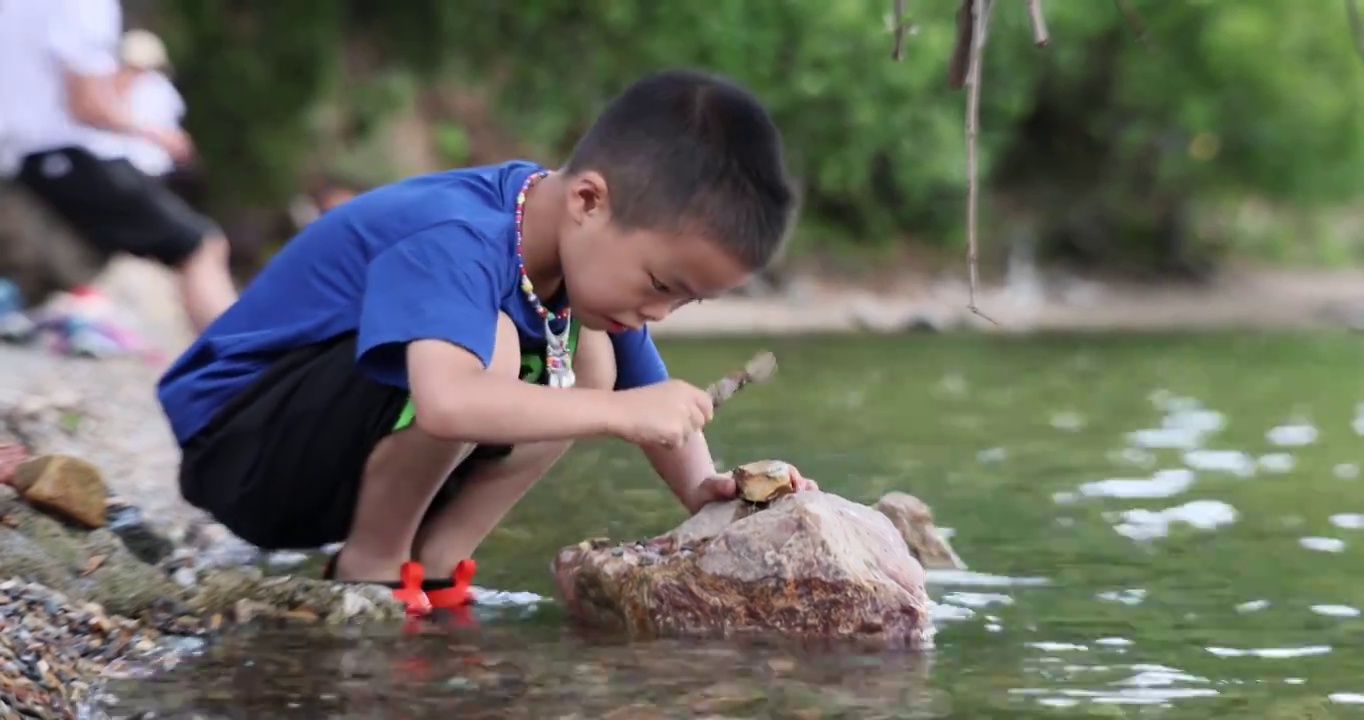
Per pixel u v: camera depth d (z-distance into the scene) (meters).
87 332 6.21
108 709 2.39
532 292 2.79
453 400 2.58
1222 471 4.68
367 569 3.08
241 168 11.89
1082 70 15.42
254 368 2.99
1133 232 15.29
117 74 6.48
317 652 2.70
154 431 4.73
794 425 5.52
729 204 2.60
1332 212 18.08
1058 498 4.20
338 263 2.92
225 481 2.99
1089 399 6.52
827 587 2.86
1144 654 2.73
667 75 2.72
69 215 6.05
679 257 2.62
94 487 3.01
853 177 13.23
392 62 12.85
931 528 3.46
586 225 2.68
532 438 2.59
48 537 2.91
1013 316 11.79
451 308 2.65
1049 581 3.27
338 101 12.95
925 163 13.58
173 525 3.56
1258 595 3.15
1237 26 14.42
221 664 2.62
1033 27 2.53
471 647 2.75
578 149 2.77
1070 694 2.49
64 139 6.00
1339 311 12.70
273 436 2.93
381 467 2.91
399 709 2.39
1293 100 14.90
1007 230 15.09
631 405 2.65
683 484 3.17
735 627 2.87
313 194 12.43
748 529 2.95
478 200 2.84
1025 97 14.89
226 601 2.92
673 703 2.43
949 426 5.58
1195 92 14.79
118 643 2.68
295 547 3.13
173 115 7.84
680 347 8.69
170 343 7.15
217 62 11.59
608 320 2.74
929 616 2.98
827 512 2.99
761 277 12.46
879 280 13.41
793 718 2.36
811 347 8.84
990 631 2.88
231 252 11.79
